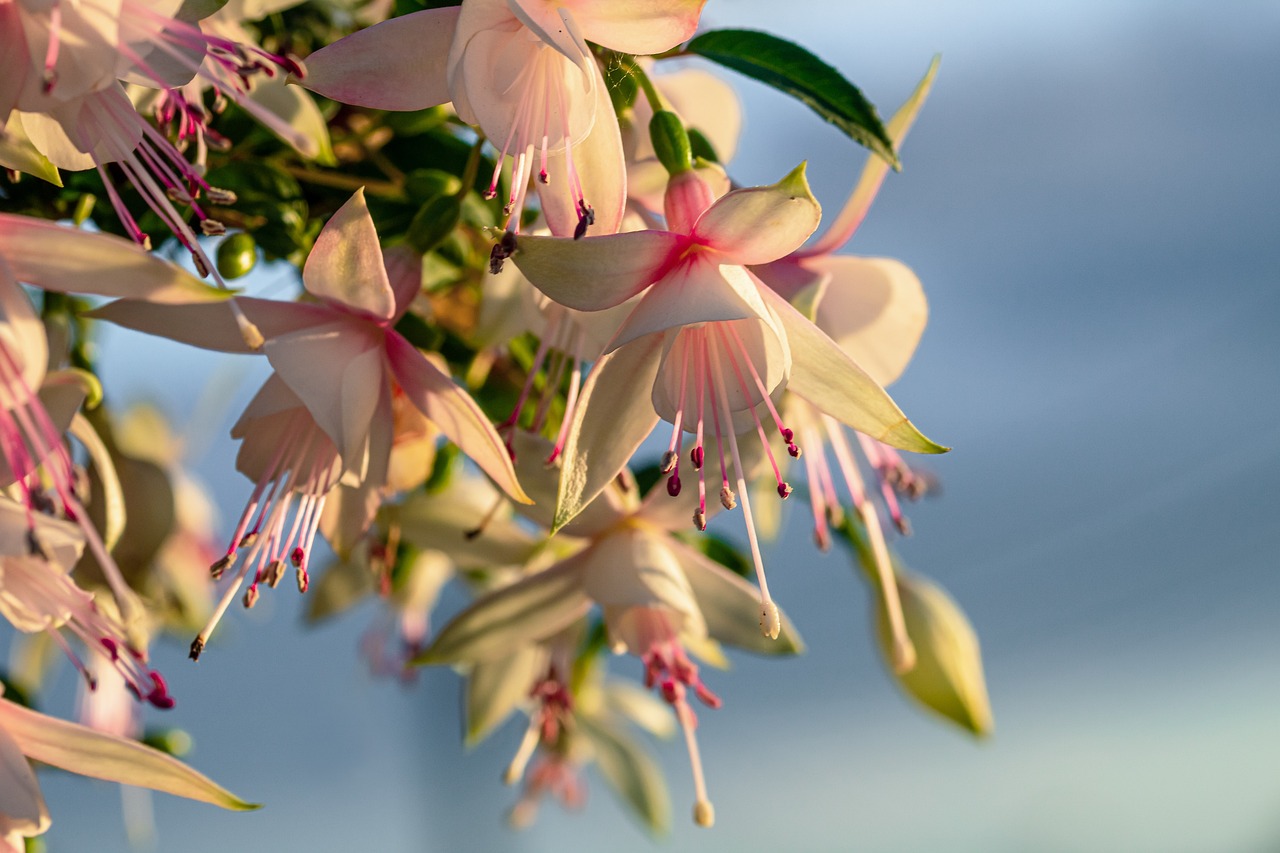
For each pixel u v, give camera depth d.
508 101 0.51
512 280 0.56
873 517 0.58
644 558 0.57
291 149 0.56
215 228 0.51
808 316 0.53
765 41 0.54
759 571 0.52
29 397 0.50
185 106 0.52
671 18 0.51
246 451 0.53
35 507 0.51
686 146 0.52
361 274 0.52
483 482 0.60
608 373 0.52
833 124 0.54
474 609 0.57
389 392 0.53
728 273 0.51
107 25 0.49
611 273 0.51
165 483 0.58
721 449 0.52
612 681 0.73
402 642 0.70
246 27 0.56
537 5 0.50
